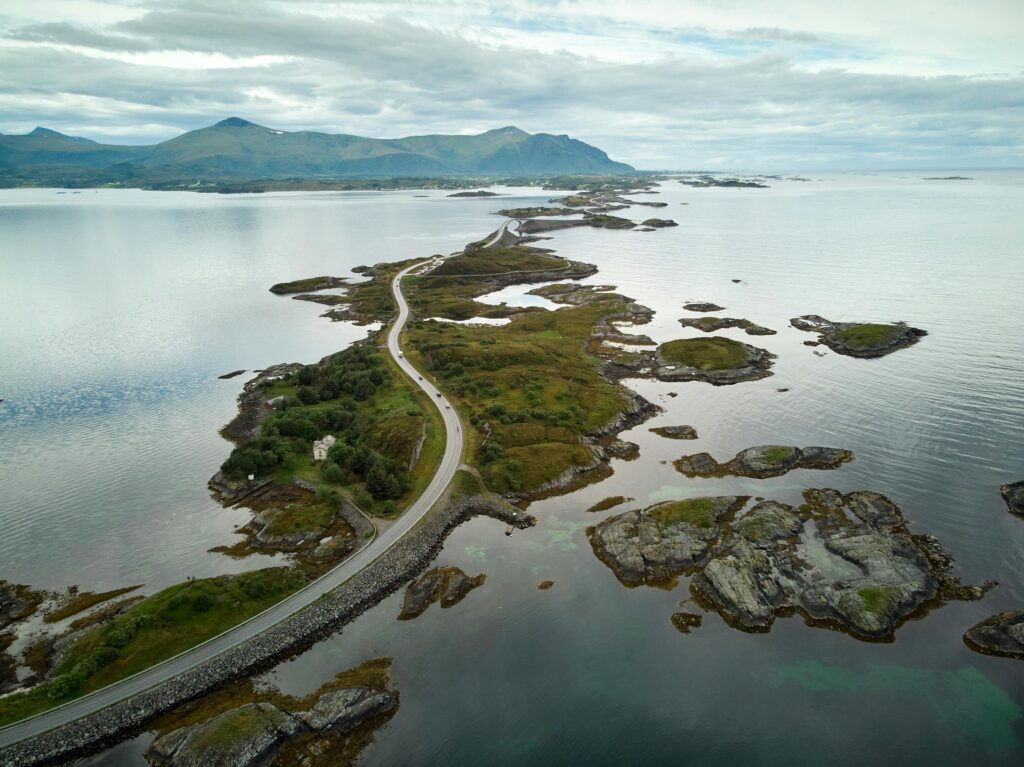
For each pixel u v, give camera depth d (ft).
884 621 254.68
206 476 399.03
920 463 384.47
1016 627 245.86
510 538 327.26
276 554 314.96
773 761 202.49
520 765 202.08
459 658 246.27
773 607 267.59
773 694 227.61
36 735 210.18
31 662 245.45
